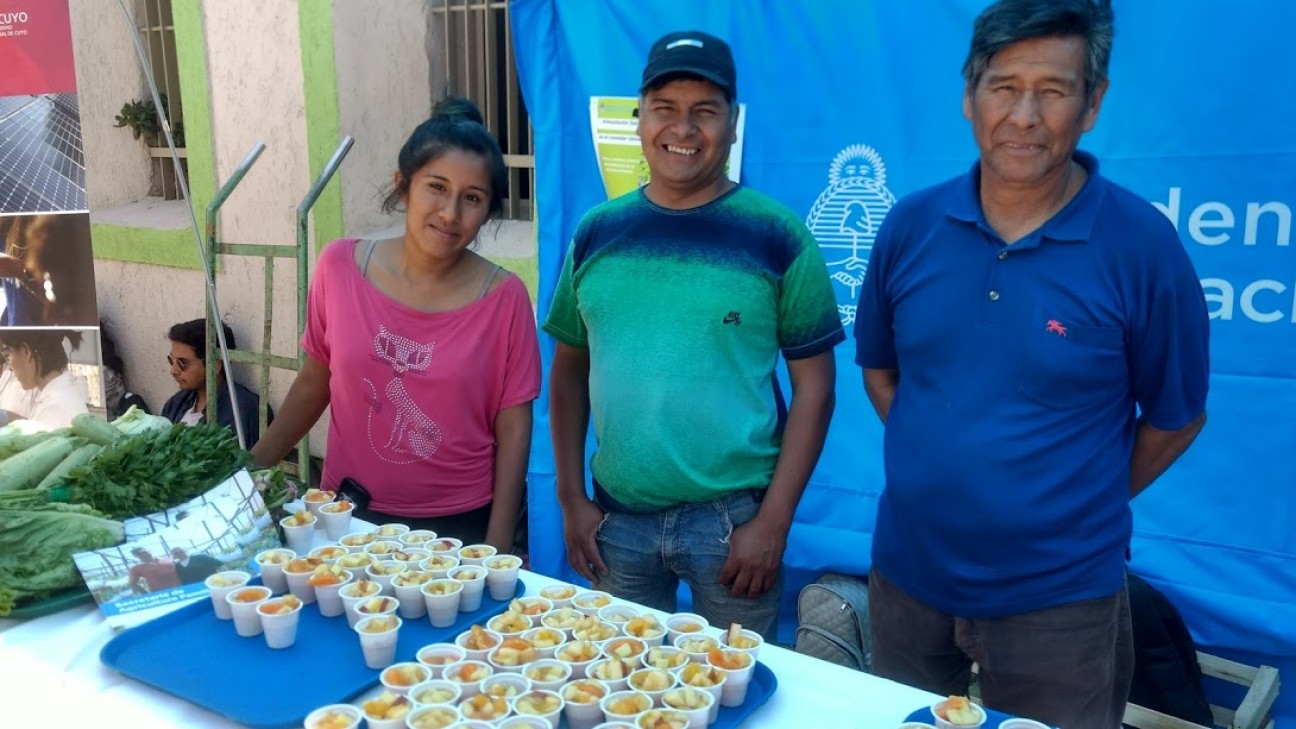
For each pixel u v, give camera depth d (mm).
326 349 2508
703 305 2121
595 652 1599
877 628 2086
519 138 4594
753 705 1464
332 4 4367
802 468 2197
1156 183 2467
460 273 2410
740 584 2186
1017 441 1771
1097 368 1736
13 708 1476
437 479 2373
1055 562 1797
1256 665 2639
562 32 3137
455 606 1739
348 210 4594
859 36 2762
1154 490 2605
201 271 5254
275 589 1850
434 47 4762
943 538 1885
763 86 2912
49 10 3590
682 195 2176
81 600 1811
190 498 2023
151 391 5734
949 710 1376
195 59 4969
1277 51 2295
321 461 4922
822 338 2193
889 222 1990
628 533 2307
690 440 2164
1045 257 1742
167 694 1512
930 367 1878
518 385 2432
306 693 1480
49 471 2037
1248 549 2502
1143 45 2426
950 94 2668
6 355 3859
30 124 3670
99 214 5793
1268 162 2338
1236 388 2459
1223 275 2434
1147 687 2551
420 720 1375
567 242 3244
